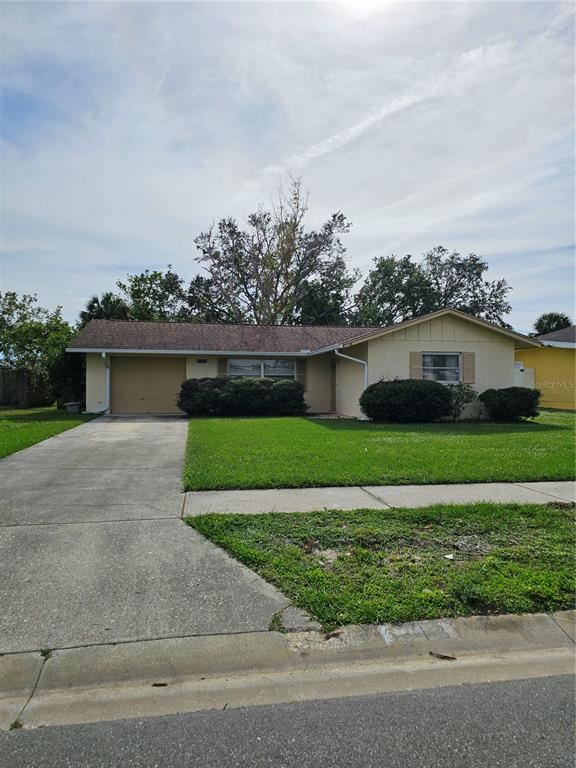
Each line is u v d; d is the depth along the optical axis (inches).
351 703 103.5
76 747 89.7
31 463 317.4
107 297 980.6
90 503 224.1
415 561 163.2
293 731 94.4
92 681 108.4
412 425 526.9
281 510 212.5
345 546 175.5
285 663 115.8
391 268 1510.8
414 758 87.2
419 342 608.4
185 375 748.0
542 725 96.3
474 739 92.2
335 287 1389.0
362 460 311.9
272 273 1295.5
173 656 116.0
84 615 130.0
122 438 434.3
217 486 248.8
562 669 116.5
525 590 141.8
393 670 114.9
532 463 304.8
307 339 802.8
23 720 97.6
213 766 85.1
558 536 184.9
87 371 716.0
